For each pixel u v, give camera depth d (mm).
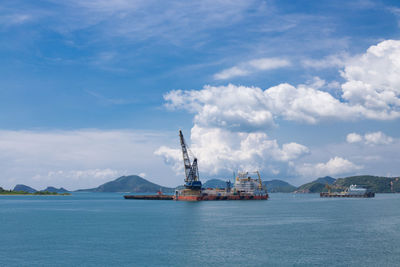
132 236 104750
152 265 71062
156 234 108750
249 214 182250
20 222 146125
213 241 95938
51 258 76750
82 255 79438
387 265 70938
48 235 107312
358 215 175875
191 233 110688
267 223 138250
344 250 84188
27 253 81688
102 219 157375
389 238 101000
